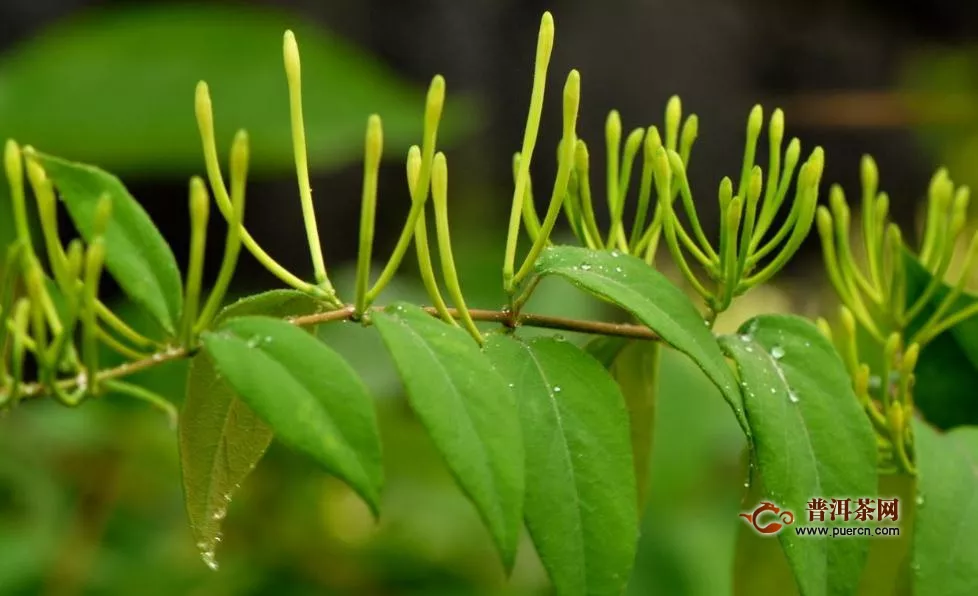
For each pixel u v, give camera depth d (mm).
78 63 1071
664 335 568
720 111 1987
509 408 549
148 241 564
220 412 588
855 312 664
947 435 611
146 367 564
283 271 574
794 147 598
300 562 1120
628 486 564
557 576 557
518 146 1983
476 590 1130
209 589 1053
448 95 1943
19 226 562
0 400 566
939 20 2023
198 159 1150
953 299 648
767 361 590
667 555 1121
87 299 553
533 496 560
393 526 1154
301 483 1154
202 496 592
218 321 575
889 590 667
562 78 1966
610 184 624
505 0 1951
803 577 572
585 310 1229
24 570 996
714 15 1984
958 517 598
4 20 1632
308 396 541
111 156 1114
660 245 1785
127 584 1031
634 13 1960
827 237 661
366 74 1160
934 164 1986
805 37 2021
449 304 1352
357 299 565
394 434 1174
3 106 1062
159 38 1100
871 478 583
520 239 1766
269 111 1119
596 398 570
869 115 1965
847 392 589
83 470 1073
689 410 1209
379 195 1932
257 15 1116
